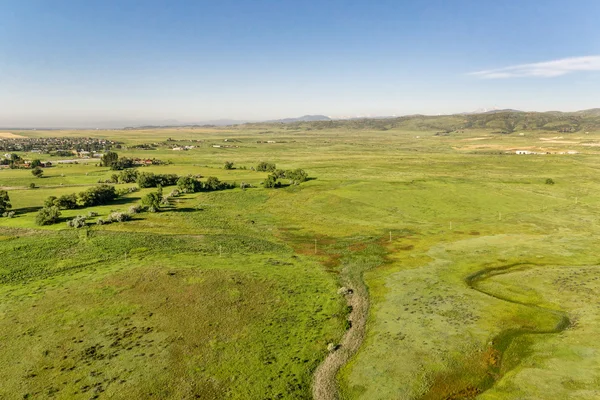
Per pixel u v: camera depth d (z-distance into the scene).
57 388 31.55
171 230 79.25
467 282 53.69
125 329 40.66
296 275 56.56
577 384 31.08
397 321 42.94
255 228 83.06
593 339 37.53
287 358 36.25
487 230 80.81
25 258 60.69
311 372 34.41
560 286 50.72
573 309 44.56
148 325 41.50
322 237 77.06
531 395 30.22
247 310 45.25
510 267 59.12
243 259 63.06
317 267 60.50
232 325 41.84
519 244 70.19
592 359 34.31
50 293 48.81
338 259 64.31
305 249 69.62
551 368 33.41
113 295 48.41
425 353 36.66
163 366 34.56
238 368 34.53
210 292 49.59
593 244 69.62
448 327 41.22
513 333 39.69
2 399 30.22
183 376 33.28
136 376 33.12
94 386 31.83
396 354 36.66
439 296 48.91
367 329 41.75
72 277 54.06
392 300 48.34
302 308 46.16
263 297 48.72
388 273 57.56
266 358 36.12
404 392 31.55
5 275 54.34
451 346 37.66
